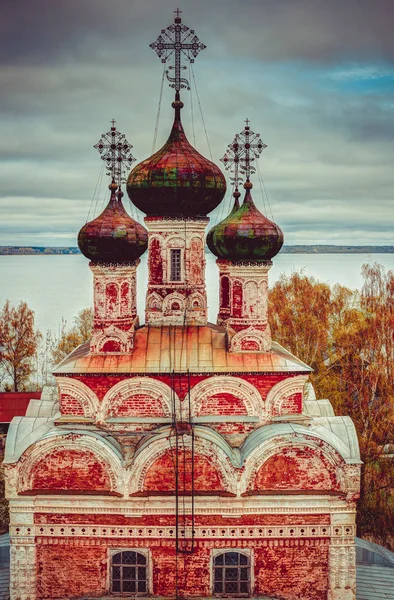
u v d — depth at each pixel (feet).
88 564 81.46
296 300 169.17
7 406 194.29
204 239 90.94
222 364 84.33
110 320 85.76
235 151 94.79
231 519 80.64
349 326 164.76
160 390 83.82
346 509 80.64
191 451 79.92
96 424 84.12
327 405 94.38
